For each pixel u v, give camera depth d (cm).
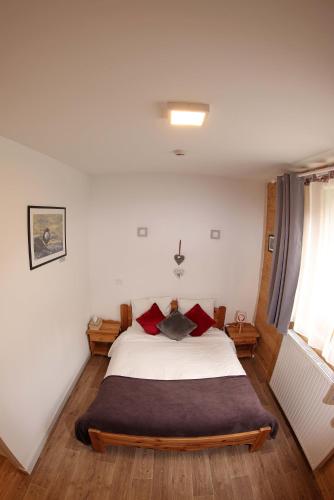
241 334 321
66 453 203
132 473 190
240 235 334
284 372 246
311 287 221
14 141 160
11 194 160
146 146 170
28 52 64
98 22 53
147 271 342
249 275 344
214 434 187
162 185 321
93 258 337
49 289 216
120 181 320
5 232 155
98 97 93
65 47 62
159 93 89
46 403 214
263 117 109
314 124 116
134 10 50
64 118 116
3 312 155
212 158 206
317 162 194
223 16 51
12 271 163
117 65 71
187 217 329
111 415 188
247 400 206
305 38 57
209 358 260
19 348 173
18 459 176
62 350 247
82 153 196
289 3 47
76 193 277
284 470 195
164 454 204
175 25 54
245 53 63
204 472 192
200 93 88
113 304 350
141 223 329
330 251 197
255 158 195
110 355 292
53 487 180
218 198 325
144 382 224
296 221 218
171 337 297
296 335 243
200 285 346
